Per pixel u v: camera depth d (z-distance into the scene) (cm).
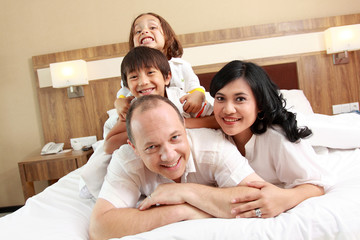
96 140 261
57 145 254
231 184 81
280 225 64
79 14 264
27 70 266
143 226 72
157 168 74
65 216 94
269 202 71
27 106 269
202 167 88
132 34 165
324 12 254
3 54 266
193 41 254
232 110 84
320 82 250
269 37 250
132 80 106
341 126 126
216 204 74
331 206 67
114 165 88
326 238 61
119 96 136
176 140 72
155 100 73
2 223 91
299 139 92
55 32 265
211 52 254
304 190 81
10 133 271
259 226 64
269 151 97
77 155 223
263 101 89
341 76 249
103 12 263
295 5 254
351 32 235
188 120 101
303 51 250
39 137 270
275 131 94
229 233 62
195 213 75
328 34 241
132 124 72
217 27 259
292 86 254
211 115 108
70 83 245
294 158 90
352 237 60
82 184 112
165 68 112
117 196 81
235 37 252
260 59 252
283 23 249
